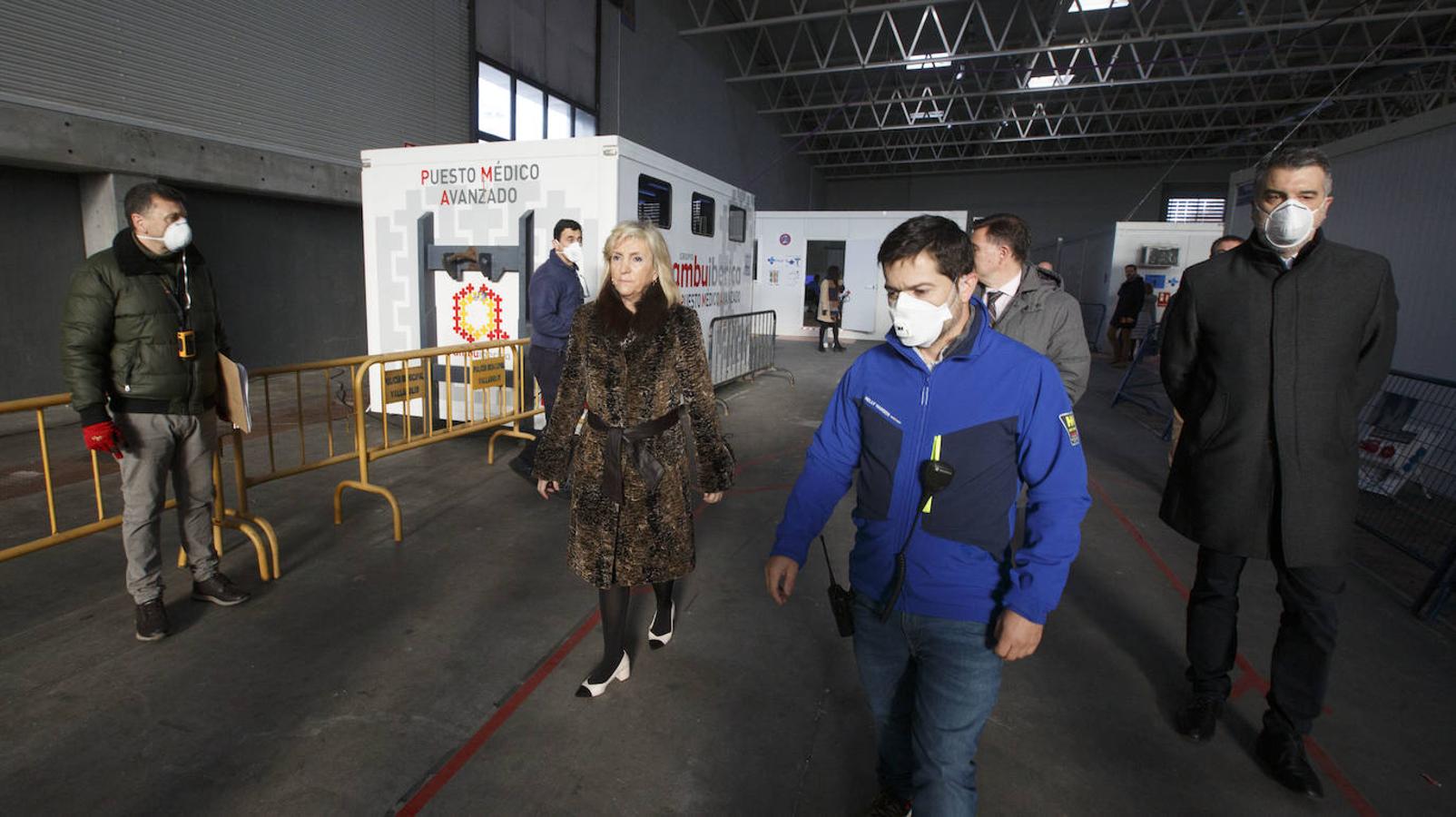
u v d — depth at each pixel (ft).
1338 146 20.58
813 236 54.24
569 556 7.93
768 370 33.19
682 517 8.02
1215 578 7.39
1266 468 6.66
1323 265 6.40
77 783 6.50
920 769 4.66
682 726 7.59
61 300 20.47
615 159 16.66
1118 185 89.25
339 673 8.40
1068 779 6.96
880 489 4.94
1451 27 50.11
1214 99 68.95
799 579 11.46
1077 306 8.66
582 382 7.86
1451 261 16.11
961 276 4.63
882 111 77.10
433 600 10.30
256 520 10.89
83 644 8.86
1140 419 25.93
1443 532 13.80
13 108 17.65
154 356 8.50
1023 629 4.31
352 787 6.55
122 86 20.04
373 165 18.86
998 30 55.98
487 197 17.83
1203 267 7.10
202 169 22.35
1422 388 15.15
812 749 7.29
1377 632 10.13
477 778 6.72
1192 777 7.02
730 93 62.75
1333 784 6.96
